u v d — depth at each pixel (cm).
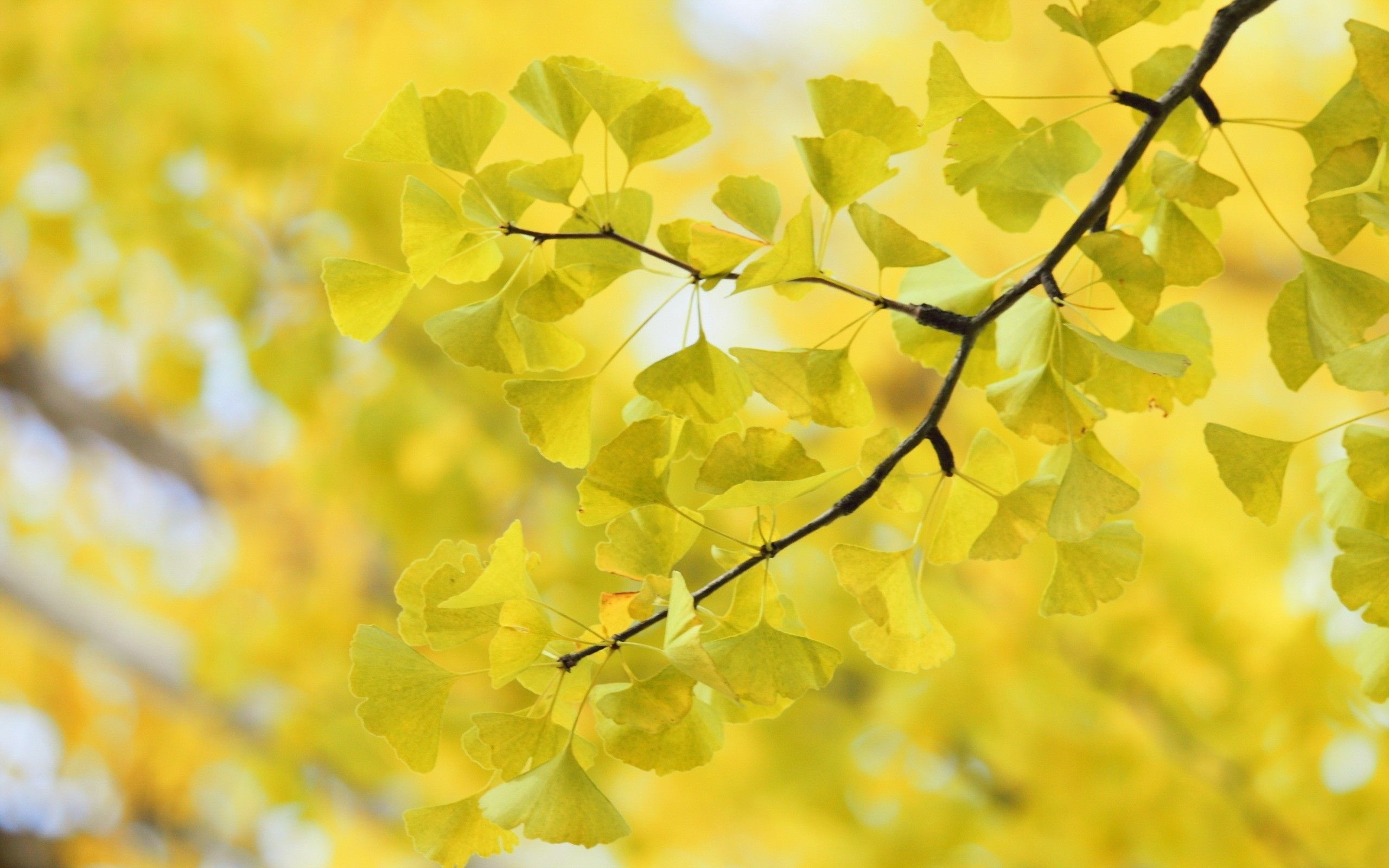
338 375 519
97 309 563
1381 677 265
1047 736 467
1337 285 263
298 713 586
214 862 1010
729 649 261
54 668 1037
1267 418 595
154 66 515
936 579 516
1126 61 655
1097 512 262
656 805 580
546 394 266
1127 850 462
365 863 749
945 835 479
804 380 264
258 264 507
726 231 263
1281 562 512
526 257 265
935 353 273
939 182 688
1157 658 505
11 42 532
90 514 1030
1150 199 275
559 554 500
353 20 562
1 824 993
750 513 506
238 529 779
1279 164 635
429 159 265
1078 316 268
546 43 614
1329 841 457
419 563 266
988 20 268
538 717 262
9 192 538
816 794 503
